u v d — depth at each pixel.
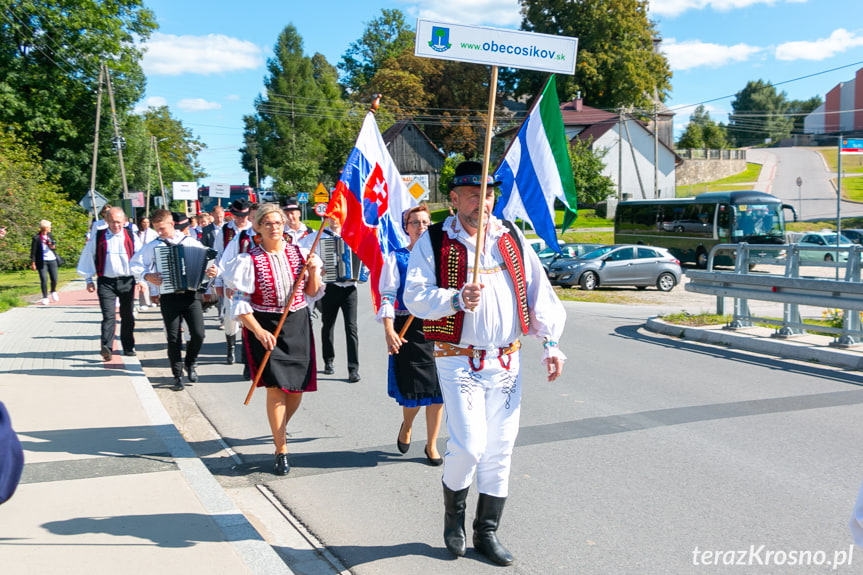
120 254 8.38
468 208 3.49
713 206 28.94
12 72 31.38
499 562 3.51
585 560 3.56
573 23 61.94
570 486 4.57
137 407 6.24
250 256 4.79
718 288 10.42
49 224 15.41
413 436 5.77
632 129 56.84
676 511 4.16
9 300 15.05
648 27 63.81
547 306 3.60
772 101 132.12
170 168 71.75
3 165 20.00
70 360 8.41
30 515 3.89
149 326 11.95
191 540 3.58
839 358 8.12
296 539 3.87
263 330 4.70
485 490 3.55
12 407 6.23
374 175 5.74
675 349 9.52
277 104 76.69
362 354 9.33
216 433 5.88
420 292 3.46
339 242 7.63
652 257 20.70
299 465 5.07
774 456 5.09
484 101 69.38
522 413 6.34
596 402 6.70
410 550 3.71
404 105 67.56
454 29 3.41
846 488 4.48
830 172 66.75
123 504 4.06
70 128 32.59
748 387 7.21
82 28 32.31
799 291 8.95
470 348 3.45
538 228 5.65
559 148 5.57
